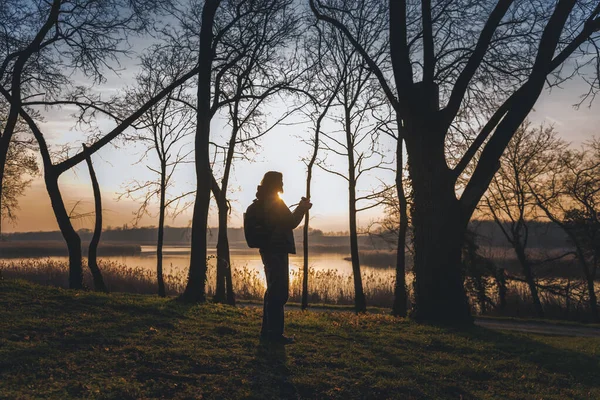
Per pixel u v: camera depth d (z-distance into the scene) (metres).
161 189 24.83
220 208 20.59
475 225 35.69
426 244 12.48
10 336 7.02
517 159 34.78
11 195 35.28
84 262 35.00
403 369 6.83
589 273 33.88
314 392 5.79
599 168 34.22
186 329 8.15
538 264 34.88
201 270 14.35
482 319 24.11
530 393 6.47
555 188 34.78
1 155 17.20
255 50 20.03
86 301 9.91
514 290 36.16
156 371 6.05
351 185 22.45
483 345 8.79
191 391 5.53
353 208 22.44
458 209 12.52
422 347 8.28
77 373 5.86
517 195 34.75
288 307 25.56
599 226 33.03
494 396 6.23
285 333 8.30
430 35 13.22
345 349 7.50
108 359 6.35
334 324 9.66
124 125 17.55
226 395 5.52
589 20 12.82
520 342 9.56
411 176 12.91
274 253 7.25
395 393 5.95
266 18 20.09
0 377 5.55
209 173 15.00
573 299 33.75
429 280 12.38
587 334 19.00
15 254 75.69
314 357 6.89
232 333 8.03
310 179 23.55
